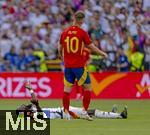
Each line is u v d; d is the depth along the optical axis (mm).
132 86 62469
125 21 74500
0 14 77250
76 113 41625
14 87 63125
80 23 40938
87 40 40625
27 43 72000
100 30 72250
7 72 63250
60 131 35375
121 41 70625
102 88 62719
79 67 40719
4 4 78125
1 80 63281
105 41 70438
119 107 53812
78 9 76938
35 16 76375
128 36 71375
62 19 75938
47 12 76875
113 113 42469
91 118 41469
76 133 34469
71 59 40844
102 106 54438
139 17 75312
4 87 63250
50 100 60906
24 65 69812
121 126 37969
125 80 62562
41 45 72062
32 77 62875
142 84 62406
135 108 52500
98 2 77375
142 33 71812
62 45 41250
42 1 77875
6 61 70375
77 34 40656
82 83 40938
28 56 69688
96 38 71375
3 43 72938
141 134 34031
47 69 69062
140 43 70500
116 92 62625
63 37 41125
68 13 76438
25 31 73938
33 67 69562
